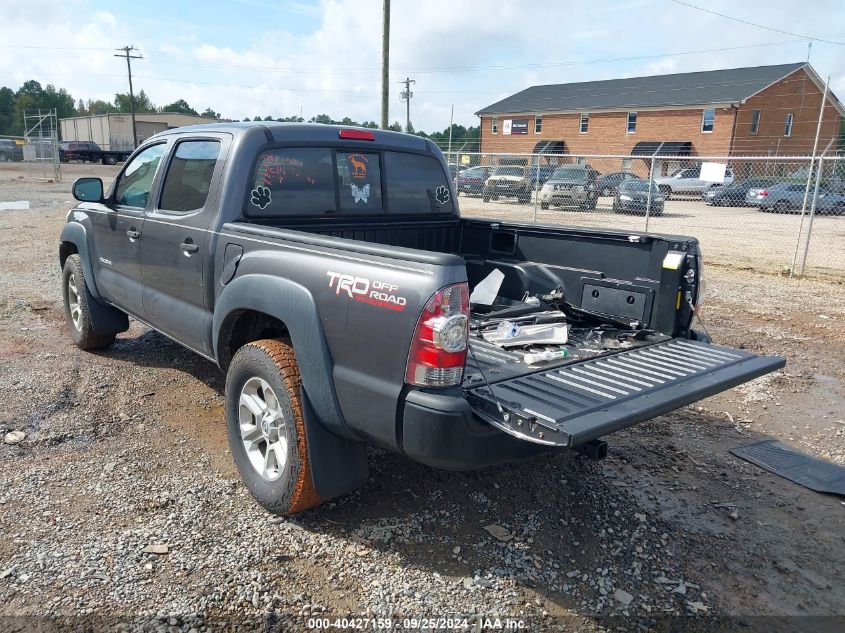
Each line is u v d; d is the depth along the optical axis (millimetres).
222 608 2828
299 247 3324
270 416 3500
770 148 44875
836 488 4043
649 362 3441
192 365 5762
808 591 3125
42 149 36312
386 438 2904
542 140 52188
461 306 2742
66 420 4562
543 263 4590
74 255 5914
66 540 3232
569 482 4023
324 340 3096
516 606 2930
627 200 19953
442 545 3332
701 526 3619
